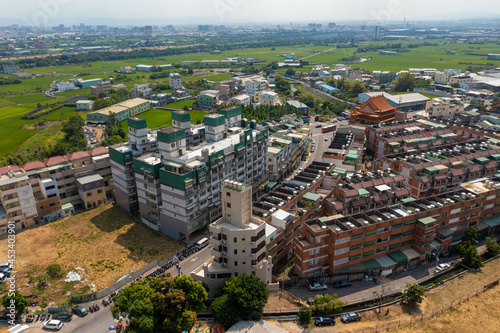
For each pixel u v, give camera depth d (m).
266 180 160.25
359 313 92.31
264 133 151.75
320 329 86.25
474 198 116.75
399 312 93.19
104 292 98.31
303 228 101.88
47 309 92.50
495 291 101.00
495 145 162.12
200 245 119.44
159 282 89.75
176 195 118.38
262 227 93.31
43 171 136.00
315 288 99.06
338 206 116.19
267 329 82.81
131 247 120.62
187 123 148.50
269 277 97.50
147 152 140.88
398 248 108.75
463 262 110.94
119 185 143.25
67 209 140.88
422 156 149.62
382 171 132.62
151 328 79.31
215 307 85.19
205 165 122.38
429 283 104.31
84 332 85.94
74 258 114.81
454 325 89.31
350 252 100.81
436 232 113.56
